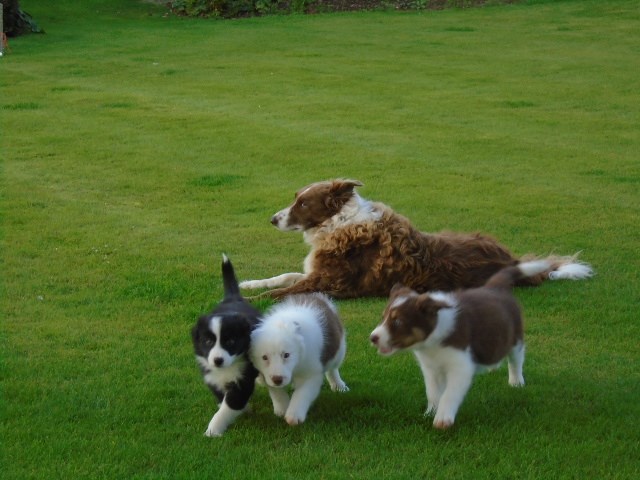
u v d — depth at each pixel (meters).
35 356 4.33
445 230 5.20
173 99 9.33
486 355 3.93
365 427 3.93
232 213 5.74
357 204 4.97
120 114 8.66
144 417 3.99
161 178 6.57
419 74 10.52
